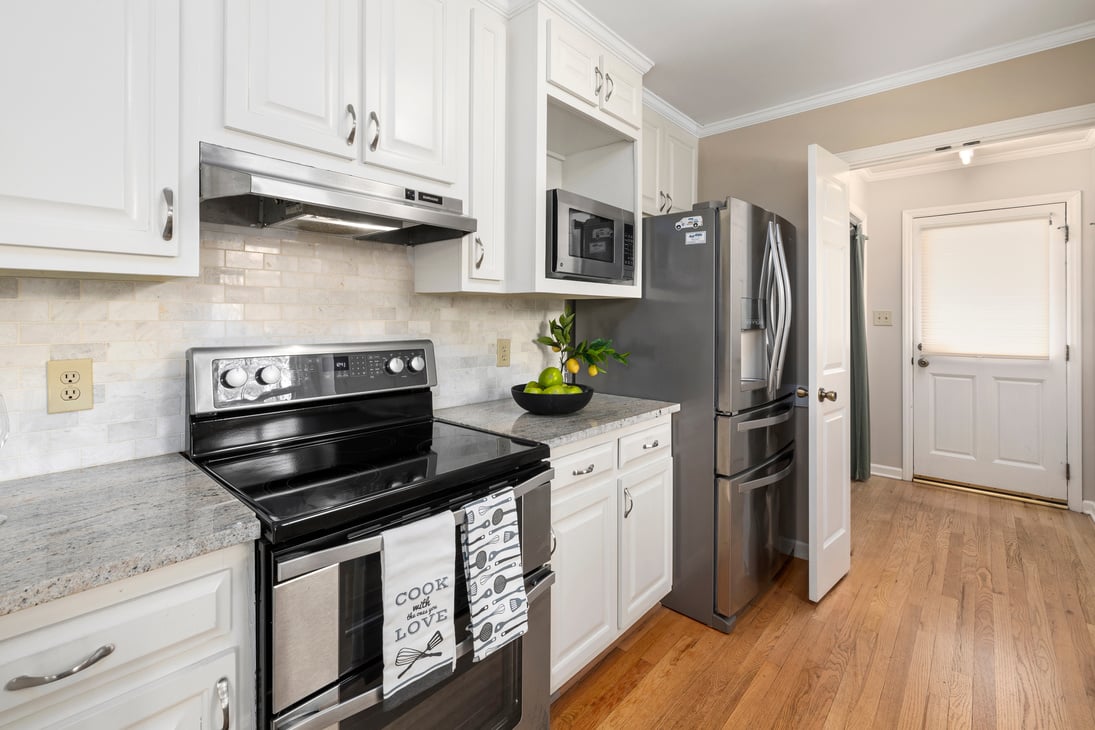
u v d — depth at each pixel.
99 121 0.94
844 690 1.72
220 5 1.09
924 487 3.81
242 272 1.42
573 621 1.64
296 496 1.02
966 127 2.25
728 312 2.05
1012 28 2.01
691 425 2.15
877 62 2.27
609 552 1.79
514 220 1.78
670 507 2.15
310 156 1.25
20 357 1.09
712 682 1.77
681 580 2.20
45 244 0.88
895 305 3.98
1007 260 3.56
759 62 2.26
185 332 1.32
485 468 1.25
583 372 2.48
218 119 1.09
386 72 1.39
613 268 2.05
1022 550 2.75
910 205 3.89
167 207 1.02
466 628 1.19
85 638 0.72
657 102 2.60
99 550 0.76
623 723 1.59
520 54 1.75
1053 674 1.77
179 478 1.12
